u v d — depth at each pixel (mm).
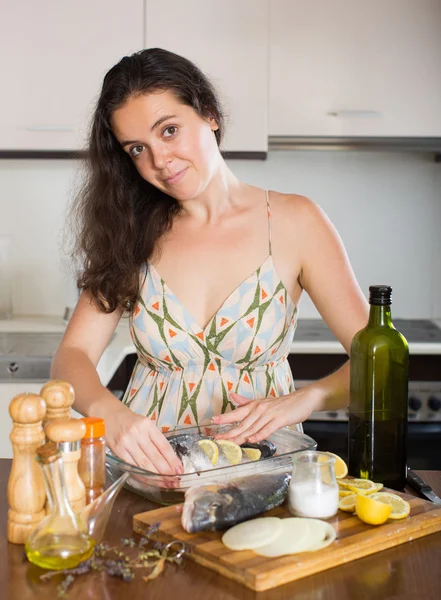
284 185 3467
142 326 1687
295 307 1722
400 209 3465
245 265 1659
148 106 1426
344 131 3066
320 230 1670
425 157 3436
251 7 3016
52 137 3062
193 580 944
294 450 1266
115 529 1095
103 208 1647
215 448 1223
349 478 1228
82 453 1085
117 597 904
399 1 3018
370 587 928
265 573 915
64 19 3010
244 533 995
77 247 1742
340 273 1652
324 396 1407
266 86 3047
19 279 3506
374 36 3031
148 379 1728
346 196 3467
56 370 1525
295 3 3016
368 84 3049
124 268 1642
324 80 3047
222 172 1671
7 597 908
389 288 1243
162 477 1130
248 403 1378
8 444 2605
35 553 971
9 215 3471
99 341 1686
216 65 3035
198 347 1664
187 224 1692
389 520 1067
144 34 3023
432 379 2908
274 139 3078
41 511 1057
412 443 2875
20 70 3031
